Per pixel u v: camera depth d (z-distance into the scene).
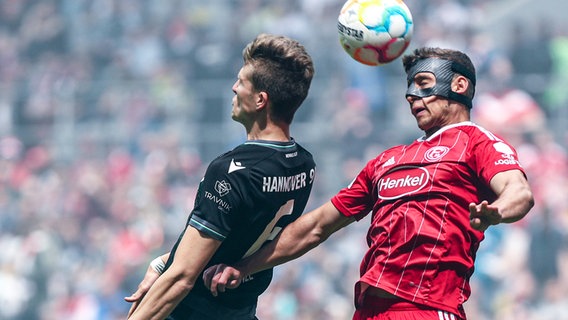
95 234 58.75
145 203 58.75
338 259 52.12
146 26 74.62
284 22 69.81
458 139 17.05
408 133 61.16
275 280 50.97
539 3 69.38
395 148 17.72
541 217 51.75
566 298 49.84
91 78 71.50
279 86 17.61
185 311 18.06
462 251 16.70
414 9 69.94
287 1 71.38
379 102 62.59
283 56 17.62
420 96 17.33
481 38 67.25
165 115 65.94
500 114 59.19
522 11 69.44
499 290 49.84
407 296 16.66
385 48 18.14
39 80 70.50
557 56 62.47
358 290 17.23
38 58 74.38
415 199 16.88
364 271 17.45
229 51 69.19
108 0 77.00
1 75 72.19
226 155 17.61
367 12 18.09
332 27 68.88
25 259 56.88
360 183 17.91
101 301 53.69
